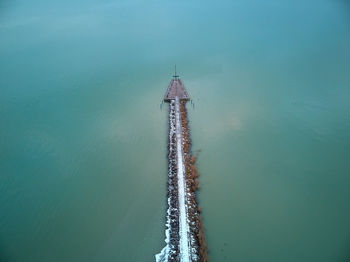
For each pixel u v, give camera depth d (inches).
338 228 1024.2
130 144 1370.6
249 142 1359.5
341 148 1315.2
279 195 1138.0
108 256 971.9
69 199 1149.7
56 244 1010.1
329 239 994.7
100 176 1233.4
